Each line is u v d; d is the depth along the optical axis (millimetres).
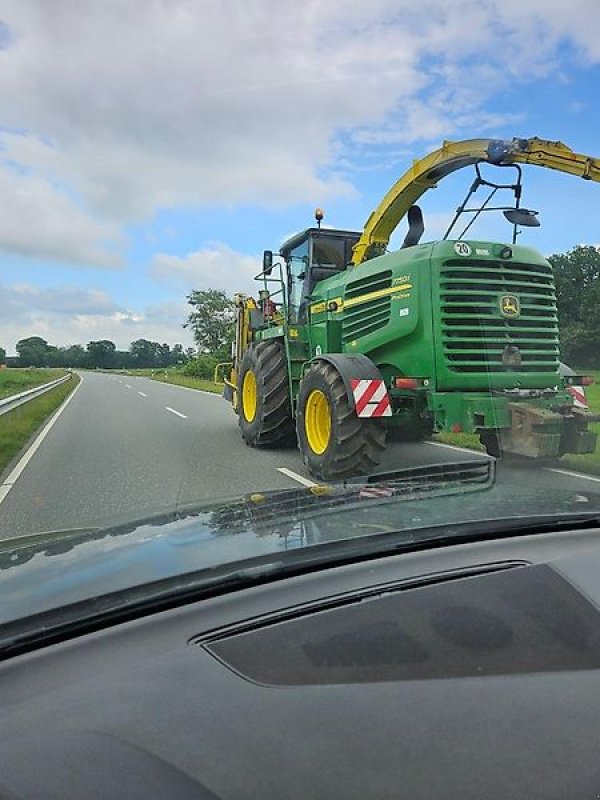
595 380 7418
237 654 1321
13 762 1066
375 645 1371
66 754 1080
